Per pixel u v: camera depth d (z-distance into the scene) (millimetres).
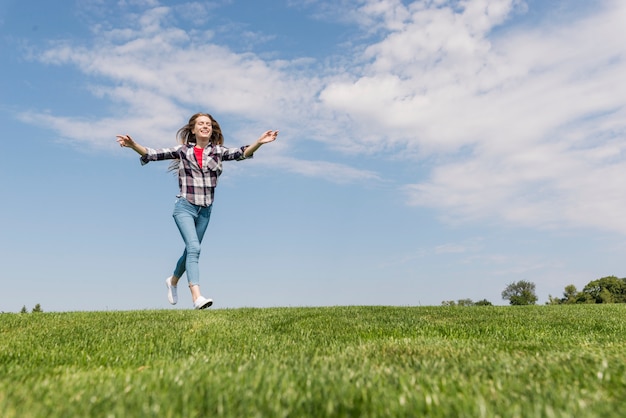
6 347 5227
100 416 2396
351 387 2889
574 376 3227
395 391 2842
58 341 5695
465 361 3904
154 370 3535
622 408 2424
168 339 5656
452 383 2984
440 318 8523
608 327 7223
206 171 7914
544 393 2730
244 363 3822
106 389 2881
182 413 2418
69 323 7438
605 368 3379
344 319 8023
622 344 5172
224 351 4715
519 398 2668
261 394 2736
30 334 6324
